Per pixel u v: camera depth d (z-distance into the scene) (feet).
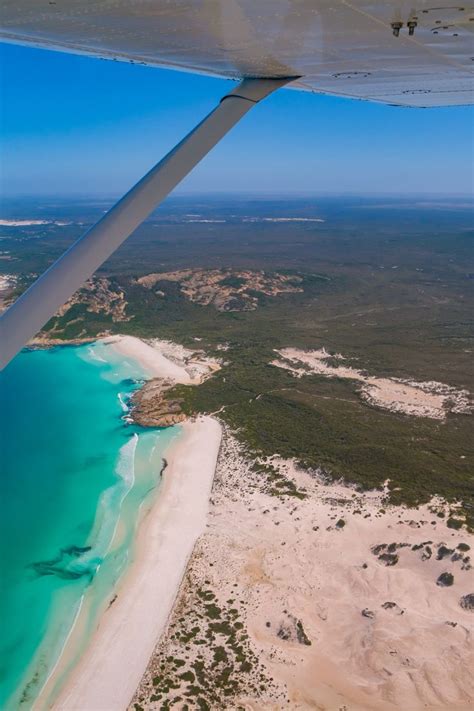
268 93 34.04
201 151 28.55
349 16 23.20
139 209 25.52
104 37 26.76
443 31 25.82
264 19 23.45
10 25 24.35
